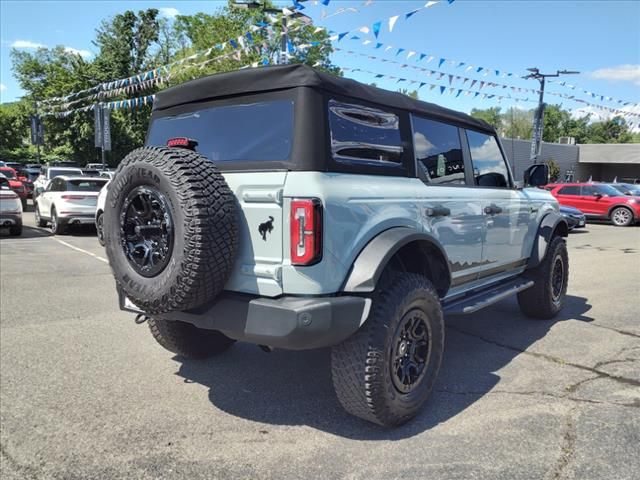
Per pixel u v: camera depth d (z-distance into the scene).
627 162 42.66
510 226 4.87
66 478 2.73
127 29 43.09
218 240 2.77
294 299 2.82
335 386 3.11
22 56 49.69
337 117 3.09
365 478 2.73
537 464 2.84
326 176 2.91
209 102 3.46
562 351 4.73
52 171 20.16
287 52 10.15
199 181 2.76
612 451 2.97
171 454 2.97
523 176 5.23
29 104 48.72
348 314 2.88
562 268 5.86
